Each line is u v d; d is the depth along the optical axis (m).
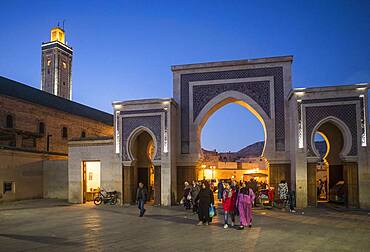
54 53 73.62
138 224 14.00
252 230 12.24
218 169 42.84
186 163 22.59
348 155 18.77
